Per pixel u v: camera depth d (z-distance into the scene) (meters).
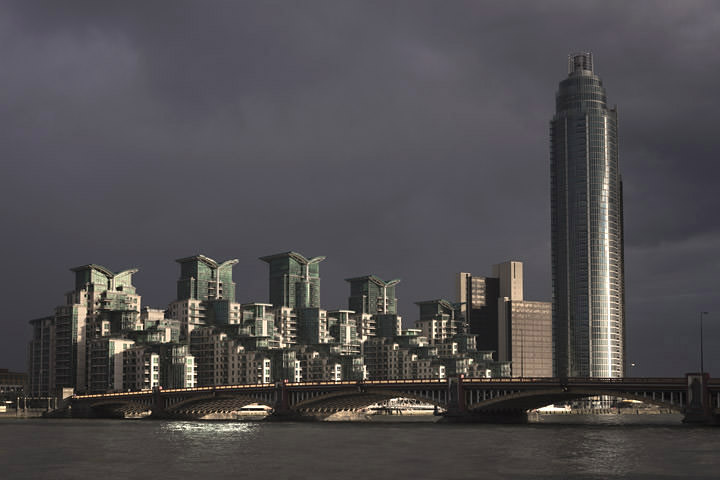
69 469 124.25
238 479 112.62
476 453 143.38
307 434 194.38
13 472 121.19
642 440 165.62
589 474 115.31
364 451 148.62
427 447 154.88
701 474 114.75
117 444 166.38
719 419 198.25
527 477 112.69
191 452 148.88
